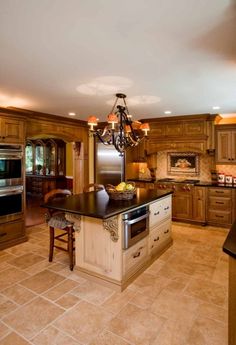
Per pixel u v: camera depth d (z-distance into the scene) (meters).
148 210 3.29
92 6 1.47
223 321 2.23
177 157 6.10
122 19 1.61
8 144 3.88
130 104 4.14
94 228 2.88
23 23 1.66
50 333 2.06
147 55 2.18
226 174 5.49
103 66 2.43
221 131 5.27
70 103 4.03
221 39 1.88
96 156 6.48
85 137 6.27
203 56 2.20
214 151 5.35
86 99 3.76
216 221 5.18
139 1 1.42
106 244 2.79
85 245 2.98
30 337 2.02
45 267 3.28
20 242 4.18
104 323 2.19
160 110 4.67
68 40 1.90
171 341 1.98
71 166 8.24
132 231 2.93
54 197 3.68
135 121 5.48
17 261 3.48
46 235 4.64
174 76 2.73
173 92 3.38
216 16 1.57
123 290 2.73
